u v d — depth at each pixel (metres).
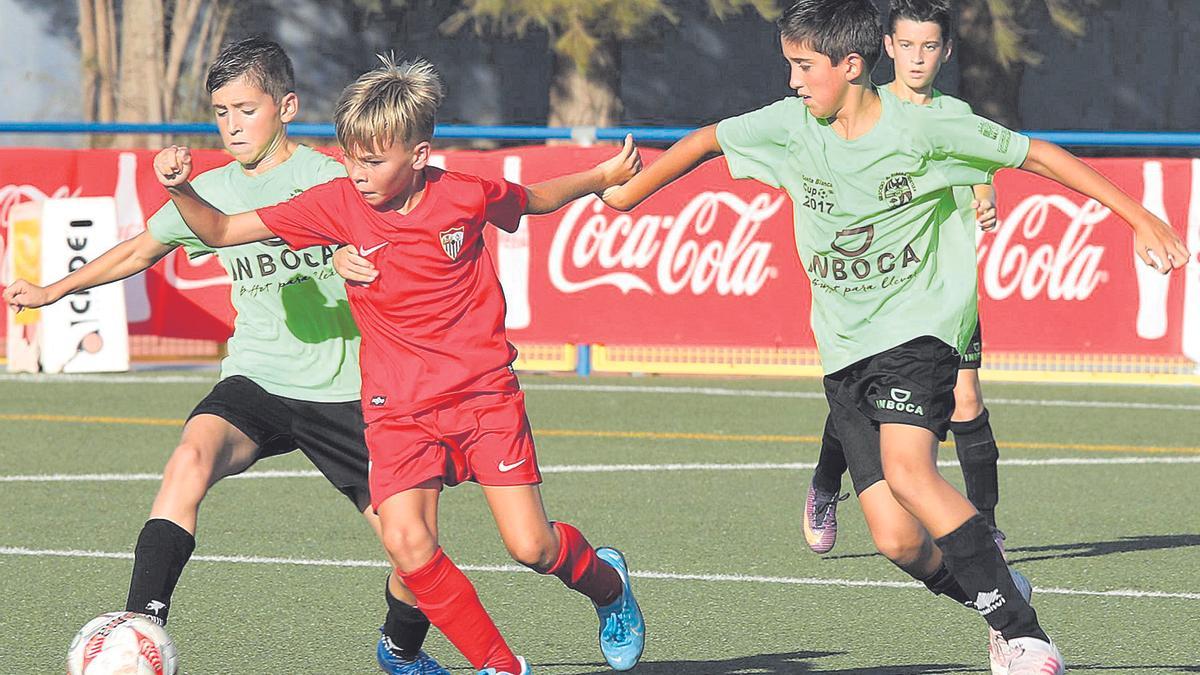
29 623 14.84
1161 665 13.66
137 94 63.59
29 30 68.62
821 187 12.30
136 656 11.07
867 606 15.83
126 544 18.52
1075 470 24.30
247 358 12.69
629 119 69.62
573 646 14.34
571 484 22.78
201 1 66.69
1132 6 69.25
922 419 11.93
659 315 32.06
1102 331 31.16
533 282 32.38
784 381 34.34
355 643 14.27
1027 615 11.66
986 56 55.22
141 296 33.94
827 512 16.45
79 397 30.75
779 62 69.25
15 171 32.94
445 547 18.56
